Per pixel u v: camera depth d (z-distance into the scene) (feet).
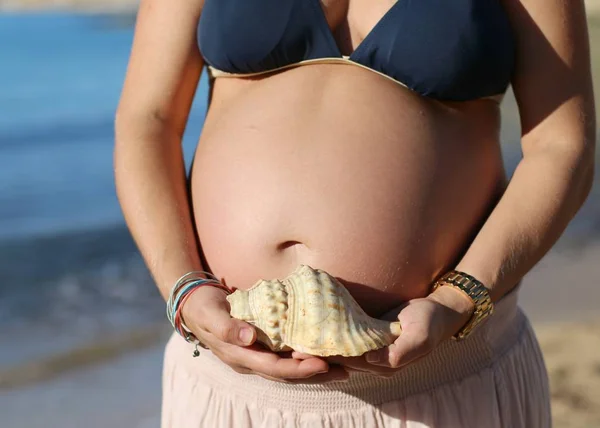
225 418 6.75
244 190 6.48
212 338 5.92
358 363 5.71
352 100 6.47
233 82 7.00
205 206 6.67
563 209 6.33
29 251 26.02
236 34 6.59
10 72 71.05
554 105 6.49
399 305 6.35
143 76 7.04
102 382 16.75
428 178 6.37
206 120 7.15
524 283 21.58
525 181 6.39
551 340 17.25
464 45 6.29
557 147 6.45
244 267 6.45
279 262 6.40
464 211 6.49
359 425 6.47
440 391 6.53
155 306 21.65
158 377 17.08
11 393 16.15
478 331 6.55
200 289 6.15
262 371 5.69
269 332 5.64
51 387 16.51
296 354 5.65
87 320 20.49
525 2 6.43
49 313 20.95
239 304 5.79
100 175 37.29
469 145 6.60
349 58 6.56
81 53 85.56
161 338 19.38
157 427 14.89
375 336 5.57
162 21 6.97
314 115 6.50
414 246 6.31
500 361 6.74
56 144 43.52
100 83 66.85
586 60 6.59
